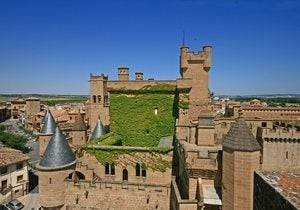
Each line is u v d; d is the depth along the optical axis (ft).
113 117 186.70
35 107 604.49
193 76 179.63
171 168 136.05
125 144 184.14
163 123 178.40
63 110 510.58
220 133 156.87
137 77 216.13
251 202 77.00
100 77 237.45
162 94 178.60
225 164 81.46
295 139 144.56
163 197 125.08
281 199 35.45
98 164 145.28
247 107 255.70
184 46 180.24
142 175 141.18
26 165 204.85
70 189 132.26
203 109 177.27
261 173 44.86
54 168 129.18
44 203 130.11
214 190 87.20
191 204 89.30
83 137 207.51
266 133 145.89
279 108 250.57
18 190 198.18
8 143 309.63
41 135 191.72
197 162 89.35
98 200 131.03
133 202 128.16
